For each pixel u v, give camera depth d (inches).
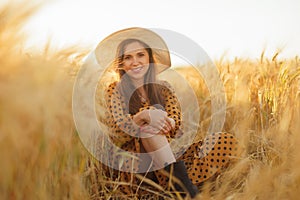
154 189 89.7
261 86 128.1
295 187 74.1
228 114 121.6
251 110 113.1
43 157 61.1
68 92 65.4
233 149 92.6
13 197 58.9
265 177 74.2
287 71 122.9
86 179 83.6
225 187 78.4
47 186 68.1
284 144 90.4
